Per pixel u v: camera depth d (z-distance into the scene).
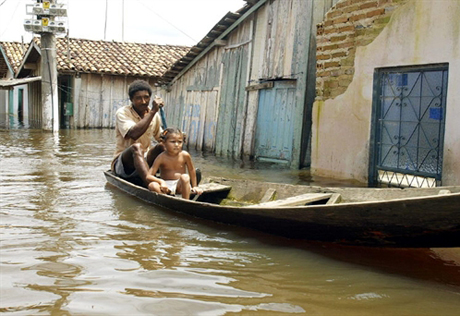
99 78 20.39
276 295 3.03
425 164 6.50
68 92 20.80
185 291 3.04
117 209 5.34
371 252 3.99
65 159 9.91
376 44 7.08
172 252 3.86
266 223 4.25
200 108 13.46
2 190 6.28
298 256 3.85
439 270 3.59
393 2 6.79
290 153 9.33
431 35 6.29
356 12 7.39
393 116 6.94
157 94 20.38
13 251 3.72
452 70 6.03
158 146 6.15
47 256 3.63
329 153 7.98
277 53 9.84
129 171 6.46
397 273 3.51
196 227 4.66
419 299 3.02
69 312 2.68
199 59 13.60
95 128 20.50
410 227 3.40
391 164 7.00
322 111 8.09
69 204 5.54
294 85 9.30
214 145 12.41
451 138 6.04
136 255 3.74
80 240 4.09
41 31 17.06
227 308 2.80
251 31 10.89
